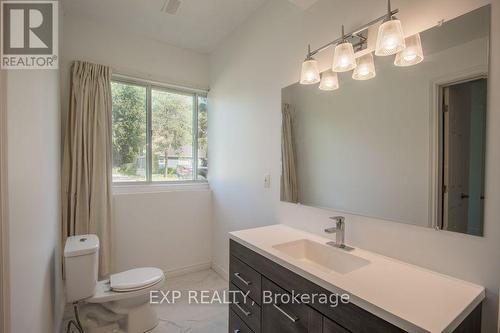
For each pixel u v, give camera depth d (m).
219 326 2.01
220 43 2.88
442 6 1.10
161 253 2.84
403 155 1.24
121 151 2.71
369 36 1.38
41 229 1.34
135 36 2.70
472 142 1.02
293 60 1.88
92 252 1.78
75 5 2.22
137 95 2.80
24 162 1.02
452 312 0.82
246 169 2.44
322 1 1.64
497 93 0.96
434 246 1.13
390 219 1.29
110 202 2.49
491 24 0.97
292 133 1.90
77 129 2.33
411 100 1.21
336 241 1.47
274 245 1.48
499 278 0.95
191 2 2.17
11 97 0.87
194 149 3.17
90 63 2.42
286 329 1.22
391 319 0.81
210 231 3.14
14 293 0.87
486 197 0.98
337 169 1.57
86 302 1.78
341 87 1.55
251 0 2.14
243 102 2.48
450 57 1.08
